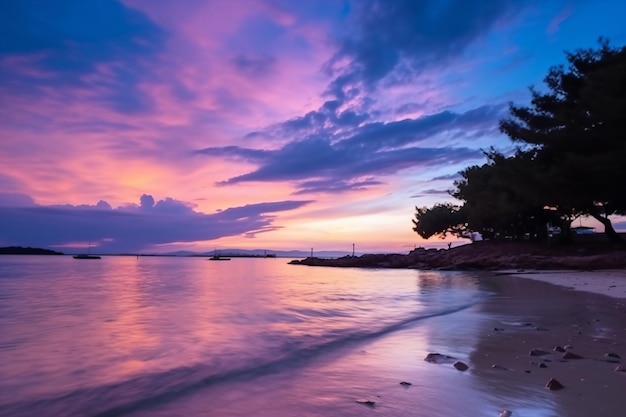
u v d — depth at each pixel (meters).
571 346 6.40
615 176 27.97
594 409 3.79
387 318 9.46
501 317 9.47
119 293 15.28
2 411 3.81
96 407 3.93
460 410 3.82
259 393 4.35
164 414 3.78
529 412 3.73
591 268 28.95
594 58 34.00
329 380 4.78
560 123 32.34
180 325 8.17
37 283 21.00
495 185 42.91
